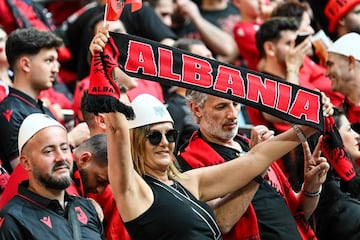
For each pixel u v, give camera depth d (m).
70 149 14.60
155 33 21.22
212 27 22.66
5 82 17.59
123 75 16.23
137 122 13.43
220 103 14.67
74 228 13.53
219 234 13.49
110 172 12.83
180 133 17.31
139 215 13.03
